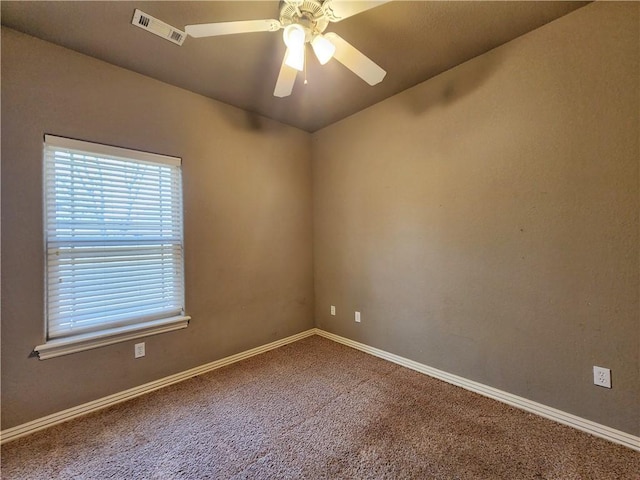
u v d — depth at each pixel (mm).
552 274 1811
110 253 2102
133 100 2180
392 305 2715
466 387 2215
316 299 3486
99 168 2047
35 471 1471
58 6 1569
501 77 1988
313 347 3088
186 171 2457
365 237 2936
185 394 2182
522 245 1926
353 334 3086
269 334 3053
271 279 3076
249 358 2828
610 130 1599
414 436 1701
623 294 1581
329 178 3283
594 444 1604
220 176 2678
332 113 2980
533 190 1870
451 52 2053
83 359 1959
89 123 1987
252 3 1604
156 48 1932
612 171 1598
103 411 1972
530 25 1798
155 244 2316
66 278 1924
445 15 1706
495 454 1553
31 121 1784
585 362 1703
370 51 2031
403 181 2602
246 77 2295
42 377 1814
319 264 3436
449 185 2287
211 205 2617
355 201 3021
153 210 2303
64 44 1868
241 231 2828
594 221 1658
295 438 1698
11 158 1727
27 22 1682
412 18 1729
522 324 1937
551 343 1823
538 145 1844
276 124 3125
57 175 1887
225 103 2707
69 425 1830
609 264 1618
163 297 2355
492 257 2066
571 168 1726
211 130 2617
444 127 2305
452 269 2287
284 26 1548
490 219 2070
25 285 1772
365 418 1875
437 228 2373
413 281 2547
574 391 1743
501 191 2010
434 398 2094
